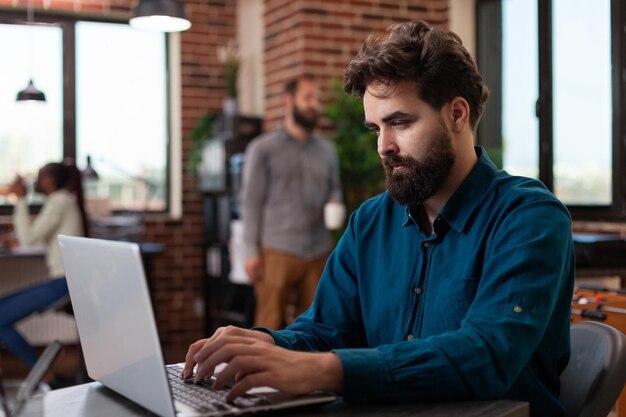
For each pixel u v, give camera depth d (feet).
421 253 4.67
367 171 15.52
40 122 20.27
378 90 4.33
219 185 18.75
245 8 20.84
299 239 13.75
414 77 4.27
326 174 14.03
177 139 21.07
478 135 16.74
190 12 20.99
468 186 4.52
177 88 21.01
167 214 21.17
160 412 3.45
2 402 3.63
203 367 3.82
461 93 4.37
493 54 16.61
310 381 3.58
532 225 4.15
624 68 12.38
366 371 3.64
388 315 4.79
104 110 20.80
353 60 4.50
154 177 21.22
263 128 18.81
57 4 20.07
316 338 4.91
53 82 20.38
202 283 21.11
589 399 4.42
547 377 4.39
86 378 14.78
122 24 20.88
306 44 16.63
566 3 13.76
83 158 20.63
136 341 3.50
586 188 13.48
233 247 18.10
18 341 13.65
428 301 4.58
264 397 3.71
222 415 3.46
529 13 15.64
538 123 12.34
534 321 3.87
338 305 5.09
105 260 3.62
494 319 3.86
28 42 20.13
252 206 13.75
